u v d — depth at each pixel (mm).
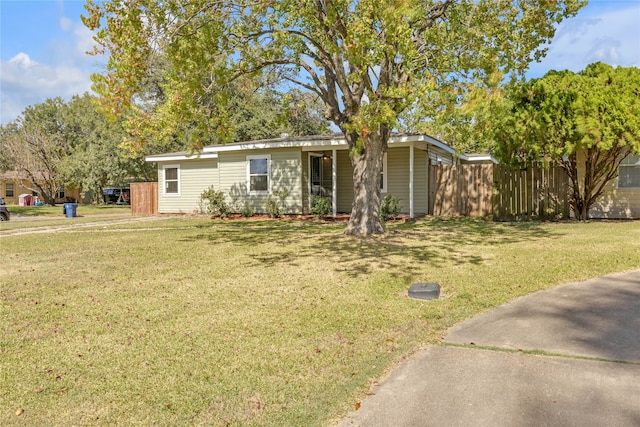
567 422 2486
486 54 9305
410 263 7348
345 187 18469
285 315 4730
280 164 17281
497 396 2812
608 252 7598
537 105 12836
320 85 10734
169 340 4047
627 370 3131
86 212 25000
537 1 10375
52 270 7207
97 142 31125
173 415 2750
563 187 14258
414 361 3449
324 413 2719
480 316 4562
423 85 7465
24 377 3324
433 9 10141
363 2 7309
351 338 3998
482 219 15195
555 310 4625
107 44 8070
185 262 7836
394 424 2547
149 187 20812
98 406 2881
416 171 17344
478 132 9312
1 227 14727
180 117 9398
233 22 9781
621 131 11773
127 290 5898
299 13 8945
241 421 2662
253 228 13555
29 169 33719
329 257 8094
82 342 4027
